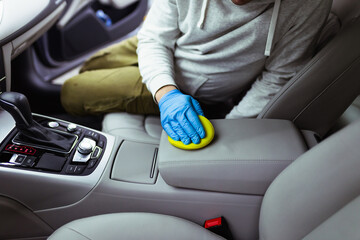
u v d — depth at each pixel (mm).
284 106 855
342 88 813
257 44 851
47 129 859
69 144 848
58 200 817
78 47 1752
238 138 792
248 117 958
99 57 1230
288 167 661
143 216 724
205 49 893
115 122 1032
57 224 860
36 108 1468
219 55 889
